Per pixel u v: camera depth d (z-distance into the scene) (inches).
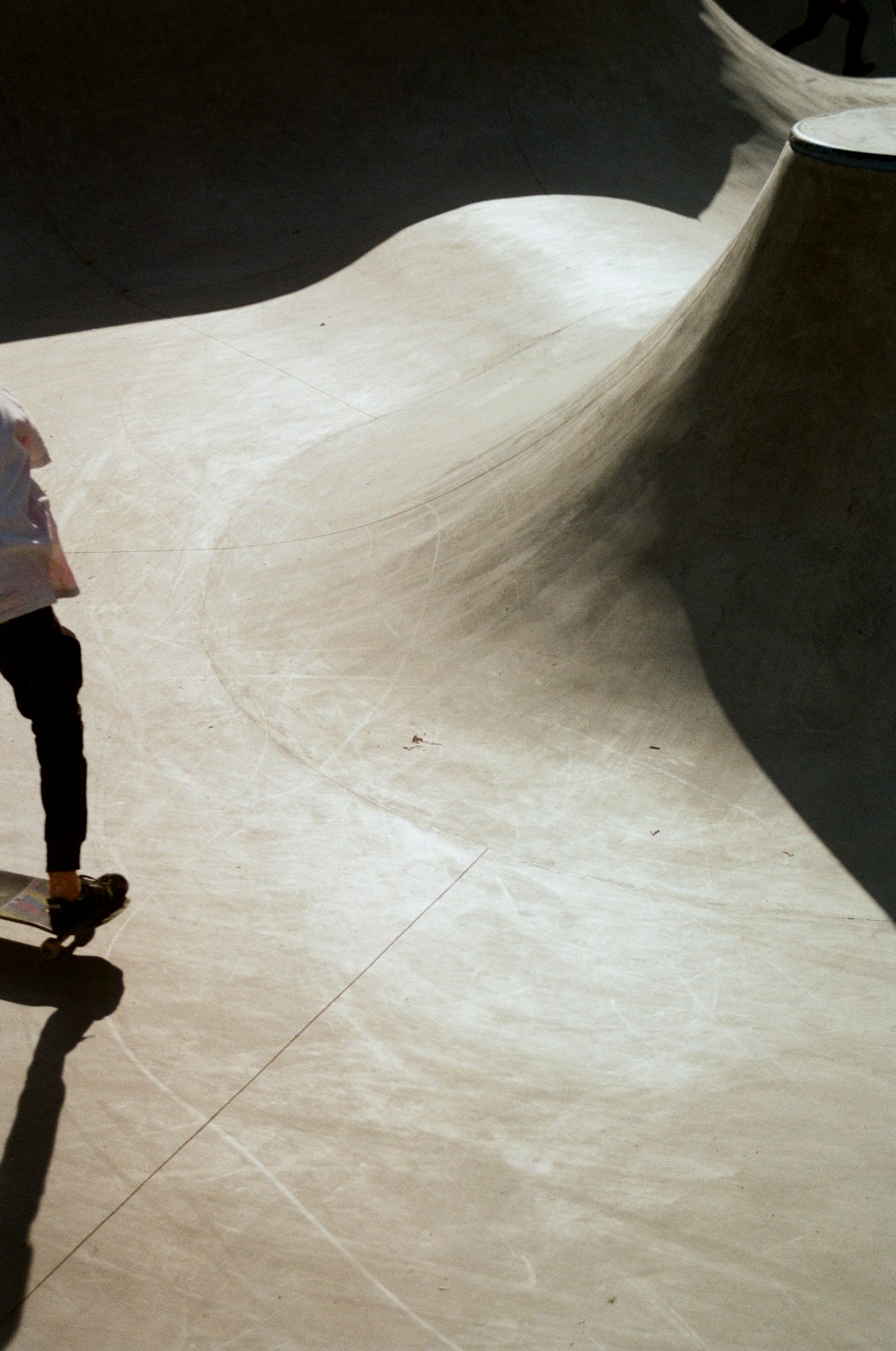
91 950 114.6
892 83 484.4
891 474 144.1
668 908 118.5
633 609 152.1
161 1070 101.0
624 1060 100.7
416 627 163.3
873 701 136.6
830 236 149.5
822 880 120.9
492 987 109.0
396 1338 78.4
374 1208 88.0
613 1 417.7
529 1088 98.1
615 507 162.7
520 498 176.2
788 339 153.8
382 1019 105.7
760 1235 84.2
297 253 333.4
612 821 130.3
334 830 130.6
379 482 207.3
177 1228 87.0
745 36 479.5
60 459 230.7
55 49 360.8
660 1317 78.6
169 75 368.5
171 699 155.7
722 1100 96.2
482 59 394.0
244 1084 99.3
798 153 155.8
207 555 193.3
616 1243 84.3
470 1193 88.8
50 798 107.1
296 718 150.2
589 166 378.9
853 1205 86.4
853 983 108.4
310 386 261.9
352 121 376.5
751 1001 106.7
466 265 312.2
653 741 139.6
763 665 142.0
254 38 375.9
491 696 149.3
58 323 299.6
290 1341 78.6
